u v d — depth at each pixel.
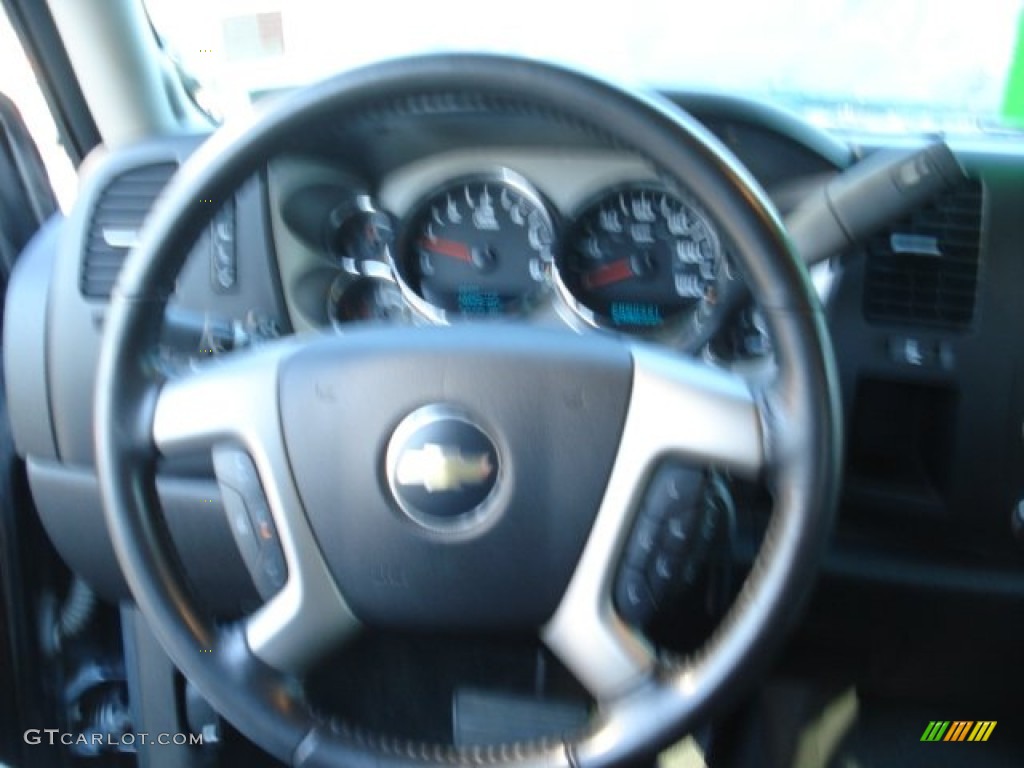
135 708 1.57
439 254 1.53
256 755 1.60
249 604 1.35
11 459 1.51
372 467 0.90
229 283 1.40
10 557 1.50
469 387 0.88
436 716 1.36
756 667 0.86
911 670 1.62
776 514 0.85
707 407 0.86
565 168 1.45
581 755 0.90
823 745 1.58
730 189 0.80
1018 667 1.56
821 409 0.82
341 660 1.32
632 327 1.46
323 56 1.56
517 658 1.29
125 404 0.92
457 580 0.91
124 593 1.49
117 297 0.91
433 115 1.34
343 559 0.93
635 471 0.88
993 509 1.43
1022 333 1.36
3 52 1.58
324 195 1.47
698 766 1.30
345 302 1.54
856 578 1.52
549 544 0.90
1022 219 1.34
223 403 0.93
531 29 1.51
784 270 0.81
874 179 1.17
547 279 1.49
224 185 0.87
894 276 1.38
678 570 0.92
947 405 1.42
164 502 1.29
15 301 1.37
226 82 1.64
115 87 1.59
